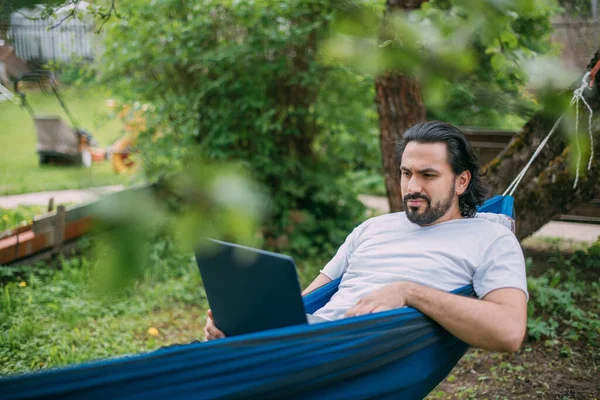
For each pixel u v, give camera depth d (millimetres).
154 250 651
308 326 1688
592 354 3697
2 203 7355
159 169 1052
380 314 1851
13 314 4445
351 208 6715
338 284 2486
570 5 4391
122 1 4273
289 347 1638
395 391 1917
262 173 6281
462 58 1814
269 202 691
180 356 1477
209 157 804
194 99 6090
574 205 4070
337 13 1934
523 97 1902
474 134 6805
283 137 6629
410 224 2375
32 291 4738
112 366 1392
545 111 1884
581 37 4289
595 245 5715
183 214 652
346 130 6664
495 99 1897
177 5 5898
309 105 6531
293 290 1719
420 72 1828
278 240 6293
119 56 5848
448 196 2283
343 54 1869
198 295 5164
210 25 6102
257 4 5824
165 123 5934
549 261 5824
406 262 2242
